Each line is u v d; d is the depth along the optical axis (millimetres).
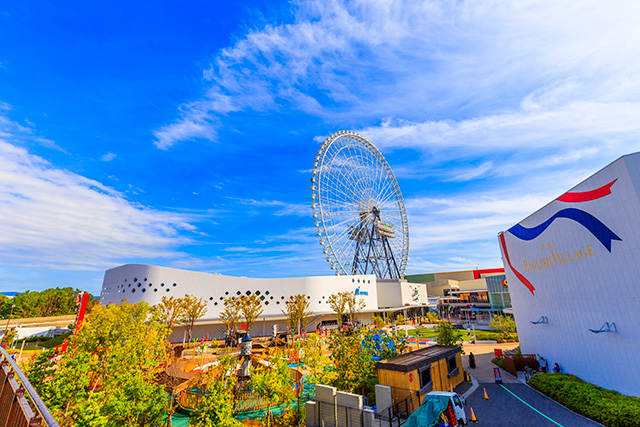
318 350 30234
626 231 22047
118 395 16688
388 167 119062
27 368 21500
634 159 21422
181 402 25344
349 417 19672
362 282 95625
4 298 146125
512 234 40031
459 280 158750
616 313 23266
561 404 23594
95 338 34656
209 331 72062
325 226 88375
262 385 21781
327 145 94312
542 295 33594
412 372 23328
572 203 27828
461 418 18766
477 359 42938
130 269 70250
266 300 79938
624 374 22469
